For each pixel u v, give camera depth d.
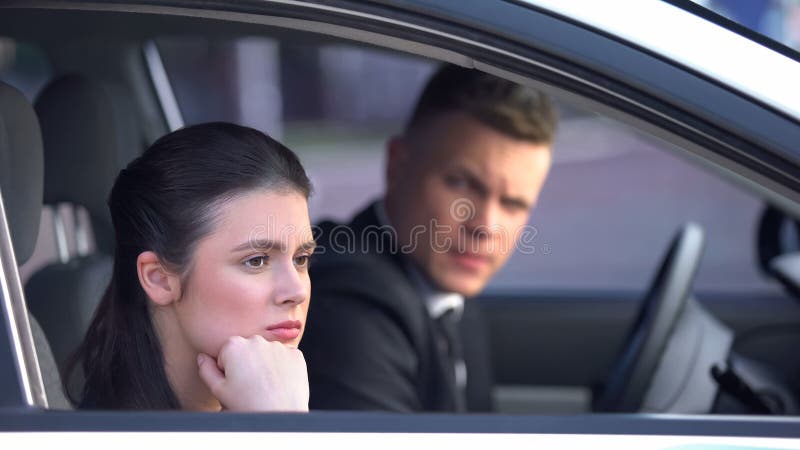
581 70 2.64
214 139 2.95
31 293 3.78
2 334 2.63
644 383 4.30
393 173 4.50
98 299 3.78
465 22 2.63
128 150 5.32
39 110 4.06
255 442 2.51
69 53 5.30
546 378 6.38
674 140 2.67
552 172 25.25
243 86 22.02
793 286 5.03
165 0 2.71
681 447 2.58
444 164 4.41
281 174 2.96
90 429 2.53
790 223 6.21
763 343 6.09
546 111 4.43
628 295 6.50
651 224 18.75
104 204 4.11
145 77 5.61
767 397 4.64
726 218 18.42
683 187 22.08
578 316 6.33
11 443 2.50
